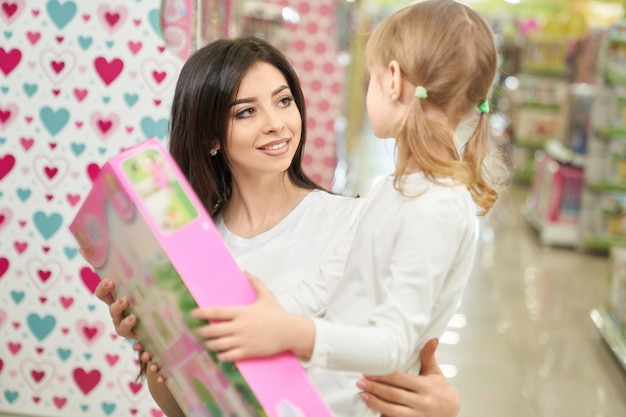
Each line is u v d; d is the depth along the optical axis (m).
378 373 1.16
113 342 2.97
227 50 1.64
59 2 2.74
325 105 5.54
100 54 2.77
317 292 1.55
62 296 2.96
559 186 7.01
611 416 3.75
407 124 1.28
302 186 1.87
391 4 14.88
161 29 2.74
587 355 4.51
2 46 2.79
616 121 6.35
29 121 2.84
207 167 1.73
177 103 1.69
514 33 14.02
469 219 1.27
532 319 5.07
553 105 9.74
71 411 3.04
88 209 1.23
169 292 1.13
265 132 1.62
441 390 1.36
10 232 2.93
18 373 3.03
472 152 1.38
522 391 3.98
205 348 1.12
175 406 1.71
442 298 1.29
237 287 1.13
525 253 6.78
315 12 5.43
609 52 6.38
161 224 1.12
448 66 1.27
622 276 4.62
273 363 1.12
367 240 1.32
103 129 2.82
